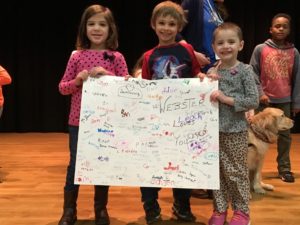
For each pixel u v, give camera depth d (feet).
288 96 11.98
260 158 10.39
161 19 8.03
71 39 21.58
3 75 11.99
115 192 10.56
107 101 7.60
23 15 21.33
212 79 7.45
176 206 8.58
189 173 7.43
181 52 8.14
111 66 8.04
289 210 9.16
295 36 21.22
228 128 7.55
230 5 21.07
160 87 7.57
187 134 7.47
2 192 10.53
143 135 7.55
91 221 8.51
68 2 21.35
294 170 13.05
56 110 22.02
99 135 7.57
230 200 7.96
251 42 21.20
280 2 20.99
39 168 13.32
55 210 9.14
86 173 7.55
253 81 7.56
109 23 8.02
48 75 21.75
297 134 21.35
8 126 22.02
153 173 7.50
